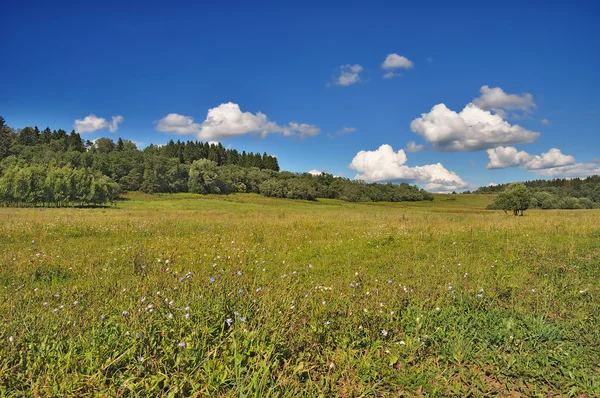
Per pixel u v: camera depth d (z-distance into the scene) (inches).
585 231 541.0
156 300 173.3
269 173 5319.9
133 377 116.9
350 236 534.3
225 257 343.0
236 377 119.6
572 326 179.9
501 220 849.5
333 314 183.0
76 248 408.2
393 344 161.0
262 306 173.2
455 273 285.4
